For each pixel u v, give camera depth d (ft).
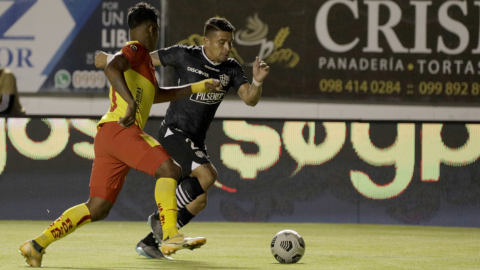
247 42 97.81
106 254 46.68
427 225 78.23
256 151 79.15
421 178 78.38
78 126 78.79
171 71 96.78
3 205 78.69
